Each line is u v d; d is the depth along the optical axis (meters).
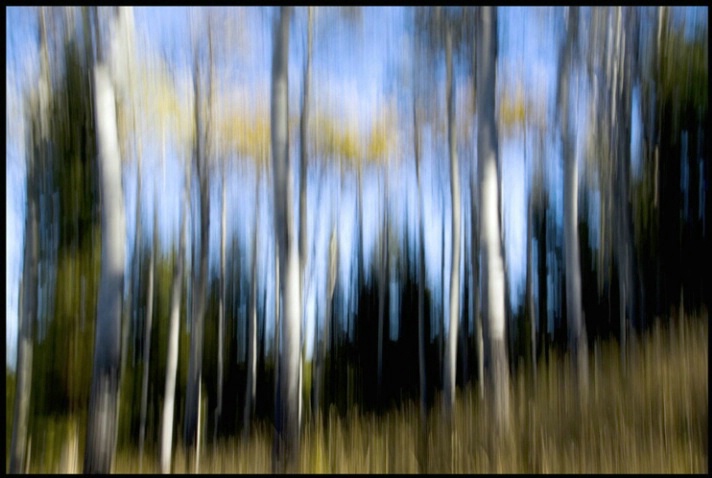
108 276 4.29
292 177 6.31
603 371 5.55
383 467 4.66
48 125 5.83
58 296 5.88
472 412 5.10
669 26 6.37
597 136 6.67
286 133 5.58
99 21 5.00
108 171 4.36
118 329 4.29
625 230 6.52
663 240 6.44
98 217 5.95
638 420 4.65
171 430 6.50
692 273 6.23
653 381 4.95
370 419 5.23
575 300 6.18
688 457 4.21
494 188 5.38
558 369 5.82
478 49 5.49
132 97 6.12
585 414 4.82
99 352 4.24
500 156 6.77
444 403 5.54
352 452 4.88
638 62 6.46
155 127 6.34
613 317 6.71
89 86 5.70
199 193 6.77
